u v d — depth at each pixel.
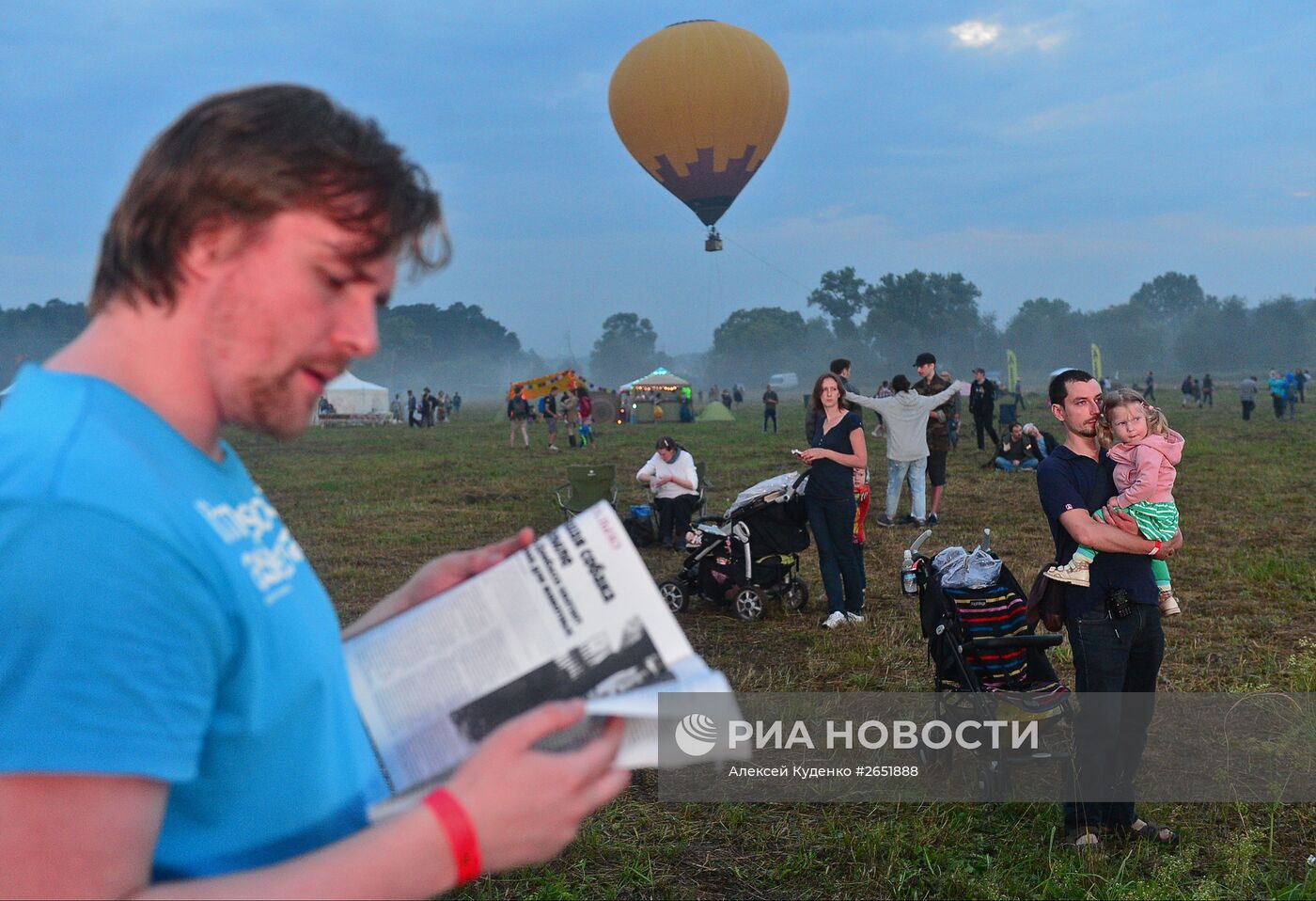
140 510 0.90
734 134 30.36
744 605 8.29
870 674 6.57
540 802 0.97
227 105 0.99
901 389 13.30
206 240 0.96
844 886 4.16
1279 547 10.70
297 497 18.02
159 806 0.91
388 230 1.01
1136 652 4.29
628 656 1.14
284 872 0.93
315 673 1.07
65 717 0.84
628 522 11.80
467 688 1.17
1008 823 4.63
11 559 0.85
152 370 1.00
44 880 0.84
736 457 25.03
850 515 7.93
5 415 0.95
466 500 17.14
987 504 14.80
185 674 0.91
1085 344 168.50
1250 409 37.41
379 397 56.28
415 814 0.96
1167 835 4.37
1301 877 4.11
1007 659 4.93
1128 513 4.00
